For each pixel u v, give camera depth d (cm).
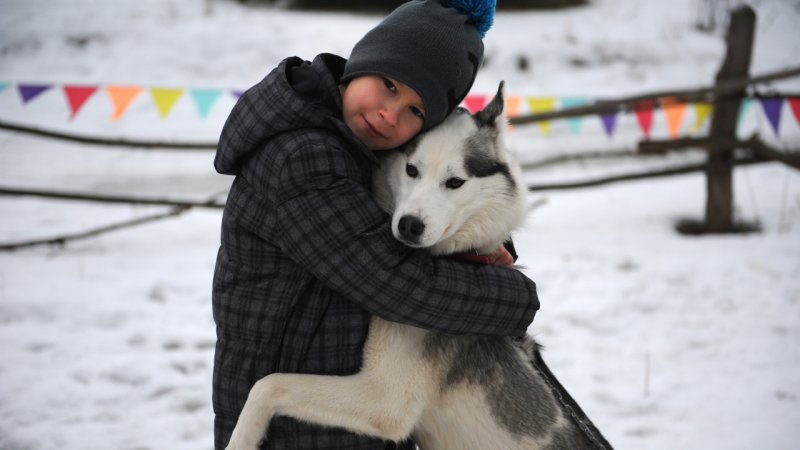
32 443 384
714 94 767
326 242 209
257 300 222
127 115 1179
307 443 239
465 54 243
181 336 522
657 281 639
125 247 730
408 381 253
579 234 790
